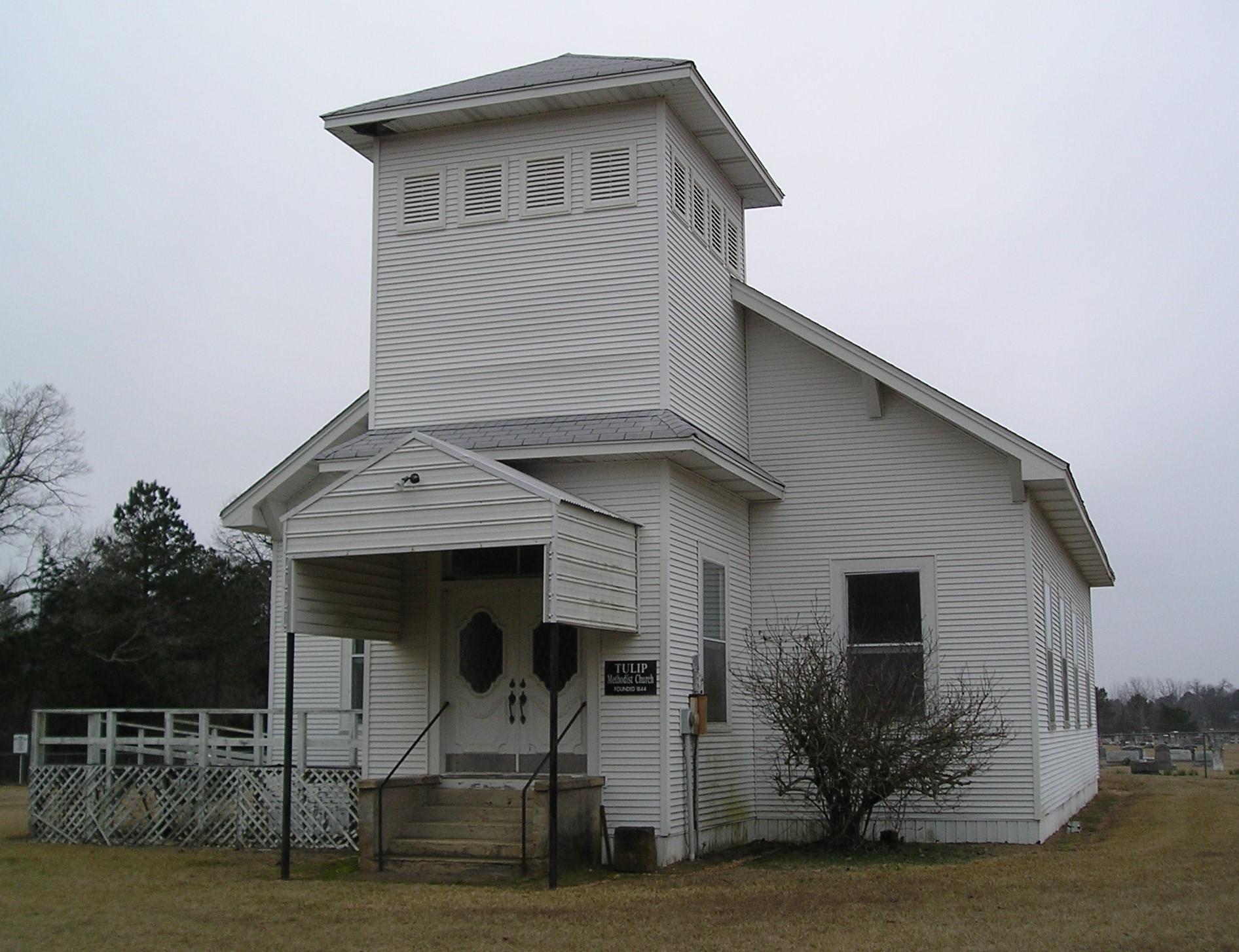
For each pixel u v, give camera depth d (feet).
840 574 64.18
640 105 58.80
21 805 97.71
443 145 61.52
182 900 43.06
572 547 47.67
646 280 57.41
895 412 64.59
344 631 53.31
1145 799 91.76
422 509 48.03
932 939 34.60
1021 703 60.75
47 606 178.29
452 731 56.44
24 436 168.35
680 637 54.70
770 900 41.83
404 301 60.90
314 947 34.78
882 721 55.88
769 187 69.77
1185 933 34.73
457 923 38.14
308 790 59.41
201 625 193.98
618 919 38.42
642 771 52.54
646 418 55.31
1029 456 59.77
